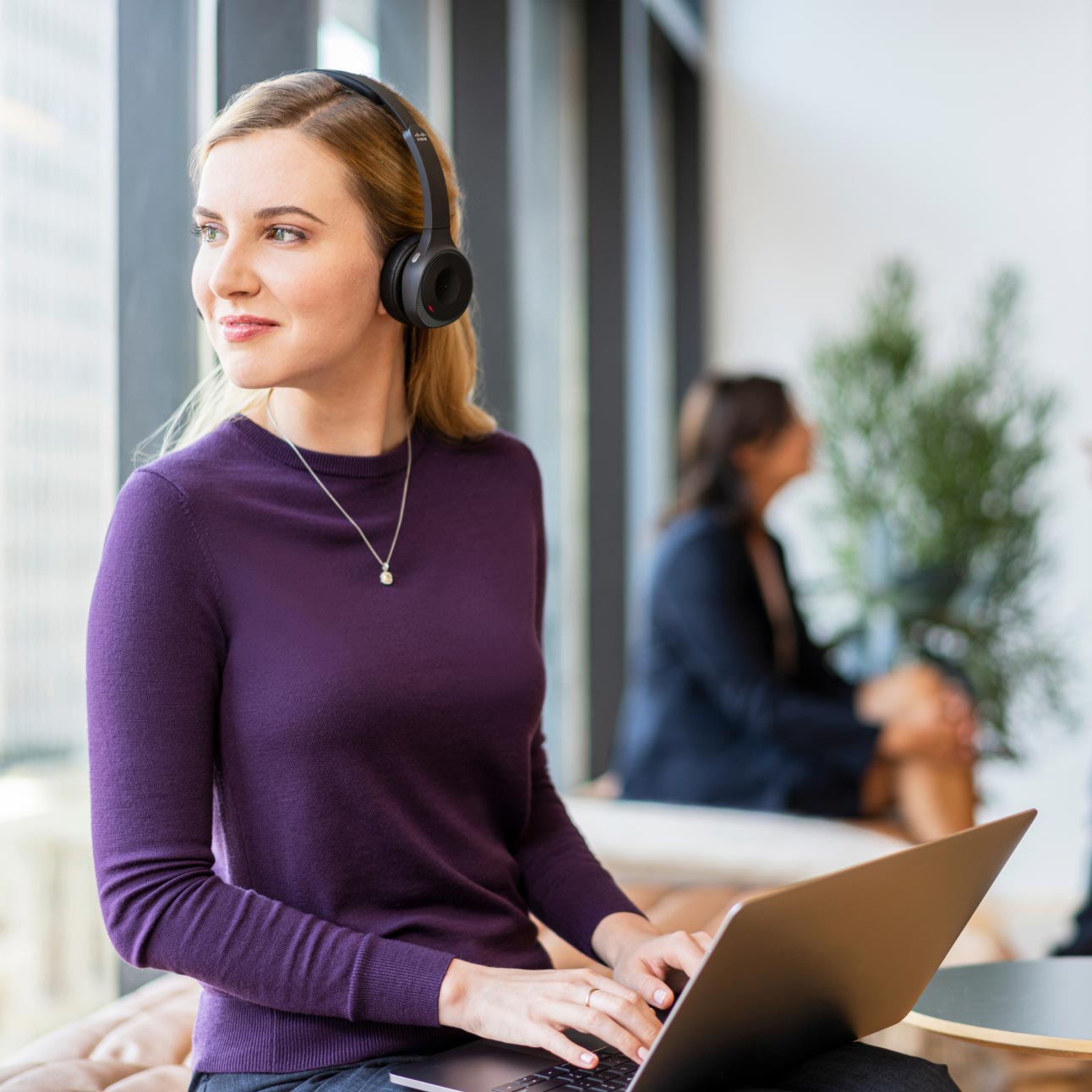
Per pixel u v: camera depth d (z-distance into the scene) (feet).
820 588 15.20
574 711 14.70
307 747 4.08
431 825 4.38
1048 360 16.07
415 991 3.84
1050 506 15.75
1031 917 14.87
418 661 4.29
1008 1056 7.82
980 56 16.48
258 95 4.26
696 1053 3.49
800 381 17.15
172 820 3.92
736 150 17.35
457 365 4.92
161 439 6.89
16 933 6.26
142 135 6.78
